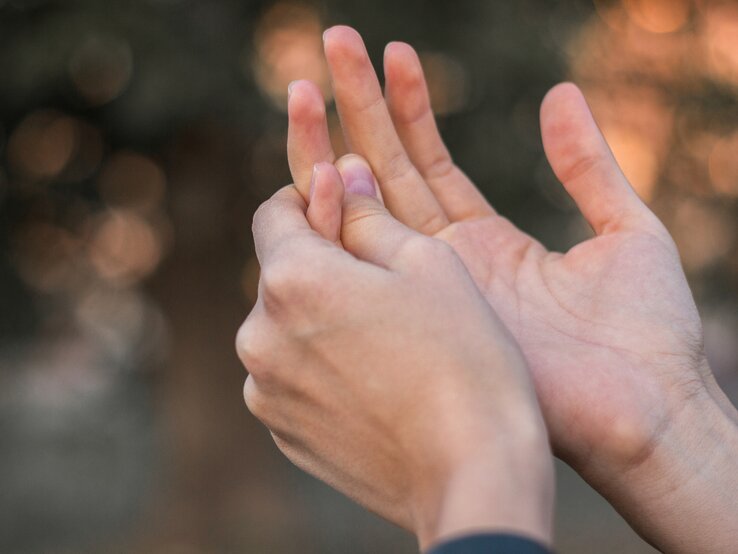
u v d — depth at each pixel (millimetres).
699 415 969
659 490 949
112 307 7176
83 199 6309
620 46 5305
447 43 4590
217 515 7031
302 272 734
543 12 4844
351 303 717
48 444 9562
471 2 4582
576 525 7898
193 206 6578
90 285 6812
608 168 1109
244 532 7035
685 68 5391
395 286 723
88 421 9539
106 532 7656
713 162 5539
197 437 7043
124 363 7930
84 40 4379
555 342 1014
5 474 8945
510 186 4996
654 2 5324
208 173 6410
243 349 755
